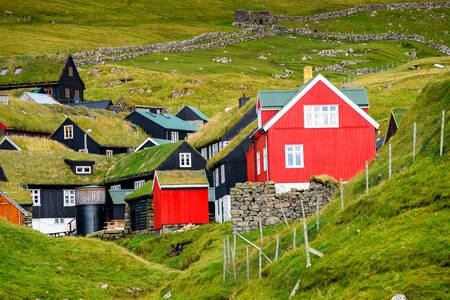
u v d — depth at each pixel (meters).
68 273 52.25
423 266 24.41
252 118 77.88
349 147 56.81
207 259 49.28
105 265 55.09
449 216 26.83
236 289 36.88
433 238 25.69
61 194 86.00
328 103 57.09
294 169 56.09
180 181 72.88
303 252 34.00
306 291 28.55
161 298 45.09
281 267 33.97
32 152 88.62
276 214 50.50
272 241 42.91
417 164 34.50
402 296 23.09
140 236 73.31
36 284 47.91
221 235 56.59
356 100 59.97
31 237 57.94
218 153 73.56
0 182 76.06
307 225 40.75
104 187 86.25
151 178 81.94
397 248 26.42
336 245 31.06
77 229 84.62
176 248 61.03
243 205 50.97
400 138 45.84
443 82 46.84
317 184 49.97
